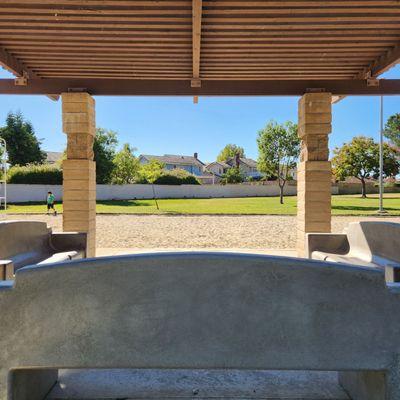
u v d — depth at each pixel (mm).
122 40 5273
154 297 1712
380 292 1732
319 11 4434
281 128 32531
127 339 1725
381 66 5832
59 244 4902
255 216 21328
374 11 4457
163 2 4273
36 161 50719
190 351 1729
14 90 6312
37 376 2182
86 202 6219
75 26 4848
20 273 1719
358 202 34281
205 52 5684
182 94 6473
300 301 1718
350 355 1737
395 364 1746
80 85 6352
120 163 44031
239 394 2348
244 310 1718
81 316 1721
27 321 1731
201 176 81312
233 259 1699
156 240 11500
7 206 29062
